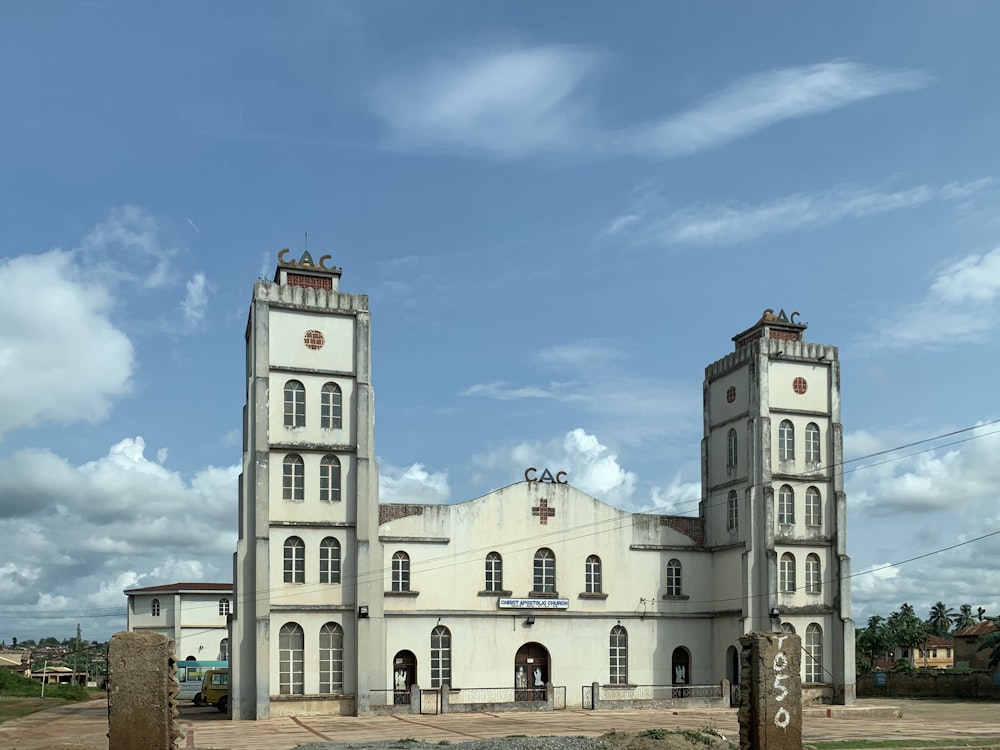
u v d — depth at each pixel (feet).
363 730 139.74
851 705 189.78
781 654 86.74
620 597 198.08
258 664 161.58
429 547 186.50
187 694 239.09
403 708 168.76
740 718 87.25
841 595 196.65
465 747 102.32
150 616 308.81
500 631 188.14
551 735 126.11
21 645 651.25
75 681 319.06
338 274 183.42
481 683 185.06
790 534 197.57
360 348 178.19
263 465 168.04
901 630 433.07
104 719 156.97
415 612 182.39
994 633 257.14
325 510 172.55
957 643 345.31
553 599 192.03
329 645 169.07
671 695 196.65
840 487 201.46
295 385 174.70
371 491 174.50
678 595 202.80
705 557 206.59
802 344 204.03
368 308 180.14
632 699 186.39
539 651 191.72
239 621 163.53
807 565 198.08
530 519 194.08
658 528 204.13
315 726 147.23
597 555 198.18
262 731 139.23
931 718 162.50
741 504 199.00
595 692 180.65
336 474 174.50
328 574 170.71
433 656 183.11
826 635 196.44
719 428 210.79
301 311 176.76
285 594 167.63
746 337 212.64
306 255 183.11
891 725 148.05
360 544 171.12
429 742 116.16
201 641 306.14
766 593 192.03
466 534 189.16
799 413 202.28
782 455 199.82
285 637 166.91
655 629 199.52
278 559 168.25
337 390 176.96
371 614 170.71
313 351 176.45
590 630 194.39
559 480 197.98
